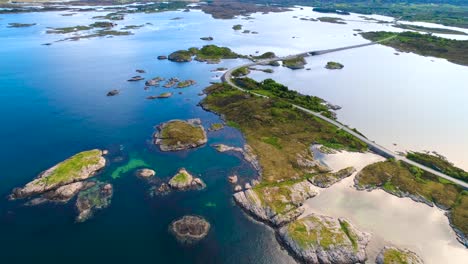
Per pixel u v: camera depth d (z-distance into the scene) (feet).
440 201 274.57
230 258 221.25
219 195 275.39
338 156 335.47
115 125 383.45
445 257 226.99
